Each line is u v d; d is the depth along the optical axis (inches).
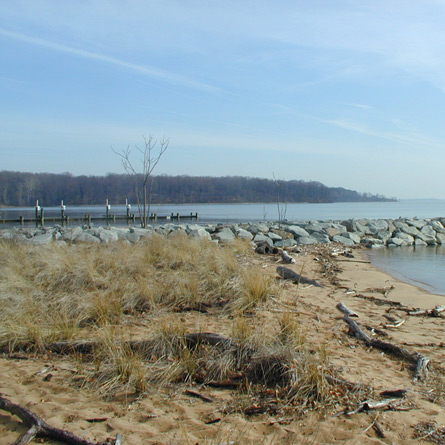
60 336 217.9
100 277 324.2
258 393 165.3
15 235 576.1
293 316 258.2
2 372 185.3
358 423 145.9
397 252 704.4
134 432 139.9
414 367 195.8
